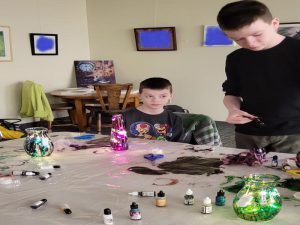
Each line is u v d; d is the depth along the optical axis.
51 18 5.72
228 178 1.17
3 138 3.52
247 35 1.28
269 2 4.98
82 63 6.12
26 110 5.07
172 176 1.21
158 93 1.90
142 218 0.89
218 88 5.48
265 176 0.96
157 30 5.76
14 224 0.88
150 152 1.52
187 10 5.53
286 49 1.46
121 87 4.63
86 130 5.12
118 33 6.16
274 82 1.49
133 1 5.95
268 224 0.85
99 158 1.45
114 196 1.04
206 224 0.85
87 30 6.39
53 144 1.60
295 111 1.50
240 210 0.87
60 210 0.96
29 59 5.41
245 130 1.60
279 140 1.53
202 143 2.33
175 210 0.93
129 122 1.92
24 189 1.12
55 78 5.84
